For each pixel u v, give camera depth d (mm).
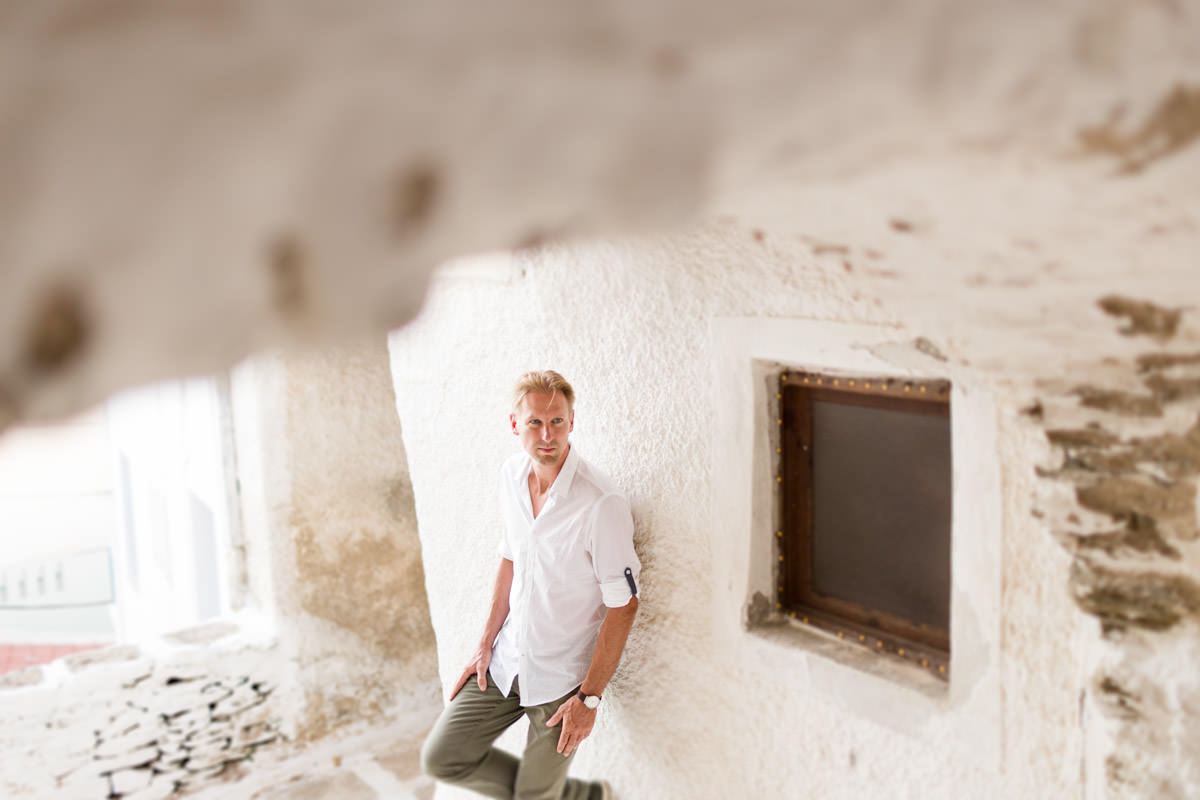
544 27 530
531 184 616
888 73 666
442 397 3537
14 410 515
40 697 3906
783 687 2354
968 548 1896
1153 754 1526
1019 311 1308
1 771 3834
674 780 2699
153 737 4133
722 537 2484
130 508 8094
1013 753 1871
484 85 544
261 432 4355
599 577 2627
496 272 3121
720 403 2441
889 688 2092
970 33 667
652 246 2508
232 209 515
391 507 4727
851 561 2314
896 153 806
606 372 2779
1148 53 745
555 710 2775
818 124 704
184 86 463
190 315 543
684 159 667
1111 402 1427
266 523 4410
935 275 1259
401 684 4805
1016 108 755
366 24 489
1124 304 1230
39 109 443
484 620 3490
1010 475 1809
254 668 4367
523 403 2596
